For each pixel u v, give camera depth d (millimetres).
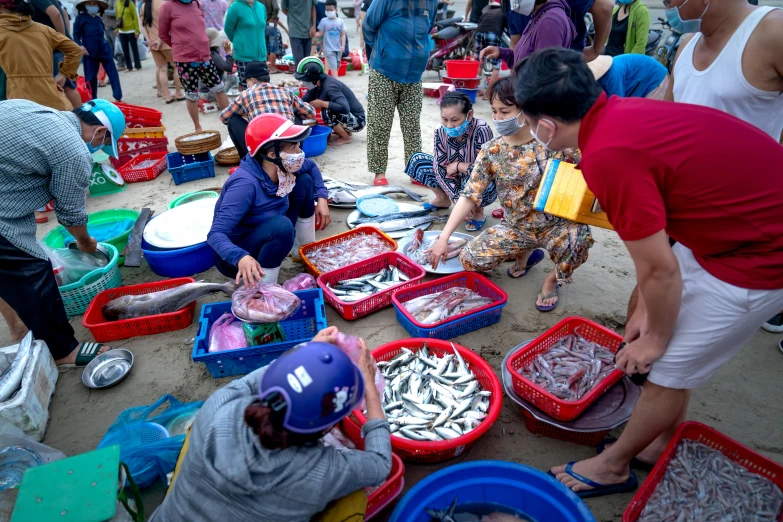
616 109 1453
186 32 6211
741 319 1578
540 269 3855
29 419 2430
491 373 2451
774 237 1450
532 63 1529
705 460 2059
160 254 3637
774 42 1727
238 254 2775
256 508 1409
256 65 4988
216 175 5672
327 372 1342
